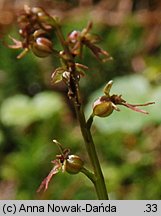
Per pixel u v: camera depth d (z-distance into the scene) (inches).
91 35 3.7
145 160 8.0
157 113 6.5
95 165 3.7
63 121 9.0
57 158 3.7
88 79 9.5
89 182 7.7
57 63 9.9
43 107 8.8
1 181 8.6
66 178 7.8
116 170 7.8
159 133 8.2
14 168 8.4
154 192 7.7
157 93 6.6
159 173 7.9
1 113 9.0
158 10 9.2
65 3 9.2
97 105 3.7
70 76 3.6
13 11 9.0
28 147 8.6
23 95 9.5
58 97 9.1
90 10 9.2
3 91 9.8
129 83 6.7
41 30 3.7
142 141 8.2
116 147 8.2
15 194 8.3
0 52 9.7
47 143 8.6
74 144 8.6
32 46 3.7
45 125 8.8
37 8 3.7
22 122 8.7
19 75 9.9
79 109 3.7
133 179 7.9
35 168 8.3
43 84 10.0
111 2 9.2
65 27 9.1
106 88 3.7
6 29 9.2
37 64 9.9
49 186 7.9
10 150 9.1
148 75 7.4
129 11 9.2
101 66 9.5
